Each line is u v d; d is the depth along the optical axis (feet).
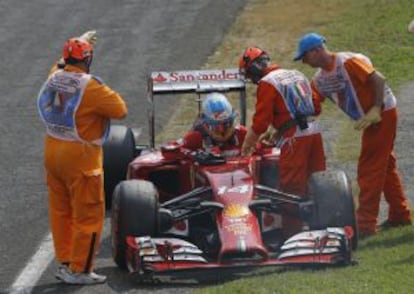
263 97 104.32
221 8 260.21
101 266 103.86
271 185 111.04
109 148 123.95
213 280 95.91
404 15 238.48
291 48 224.53
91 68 216.54
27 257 109.29
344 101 107.86
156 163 110.93
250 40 232.73
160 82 120.57
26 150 159.84
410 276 91.35
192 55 224.53
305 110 105.50
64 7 268.21
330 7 252.42
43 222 121.70
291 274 93.66
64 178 98.53
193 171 107.14
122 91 198.80
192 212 100.12
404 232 108.17
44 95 98.73
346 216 98.78
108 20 254.47
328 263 95.91
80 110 97.14
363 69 105.91
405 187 128.47
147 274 94.58
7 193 135.23
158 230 98.78
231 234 94.53
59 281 100.63
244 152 104.58
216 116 106.73
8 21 257.14
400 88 186.19
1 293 98.43
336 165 139.95
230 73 121.08
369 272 93.20
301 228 104.88
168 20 252.21
